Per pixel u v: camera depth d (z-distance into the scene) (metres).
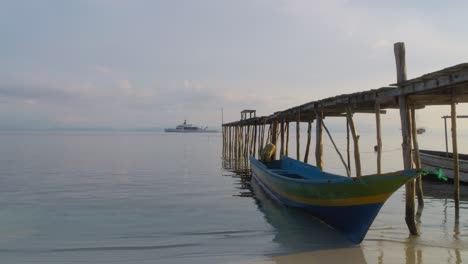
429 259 7.87
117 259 8.09
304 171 14.85
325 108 13.63
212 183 20.16
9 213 12.65
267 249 8.74
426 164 18.78
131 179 21.67
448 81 7.94
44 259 8.09
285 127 21.95
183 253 8.50
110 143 77.62
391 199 14.72
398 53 9.45
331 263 7.76
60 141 86.31
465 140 79.19
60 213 12.65
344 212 9.40
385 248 8.63
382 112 14.02
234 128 38.94
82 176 22.94
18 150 48.97
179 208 13.48
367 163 32.94
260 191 17.36
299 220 11.56
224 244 9.16
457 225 10.53
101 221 11.55
